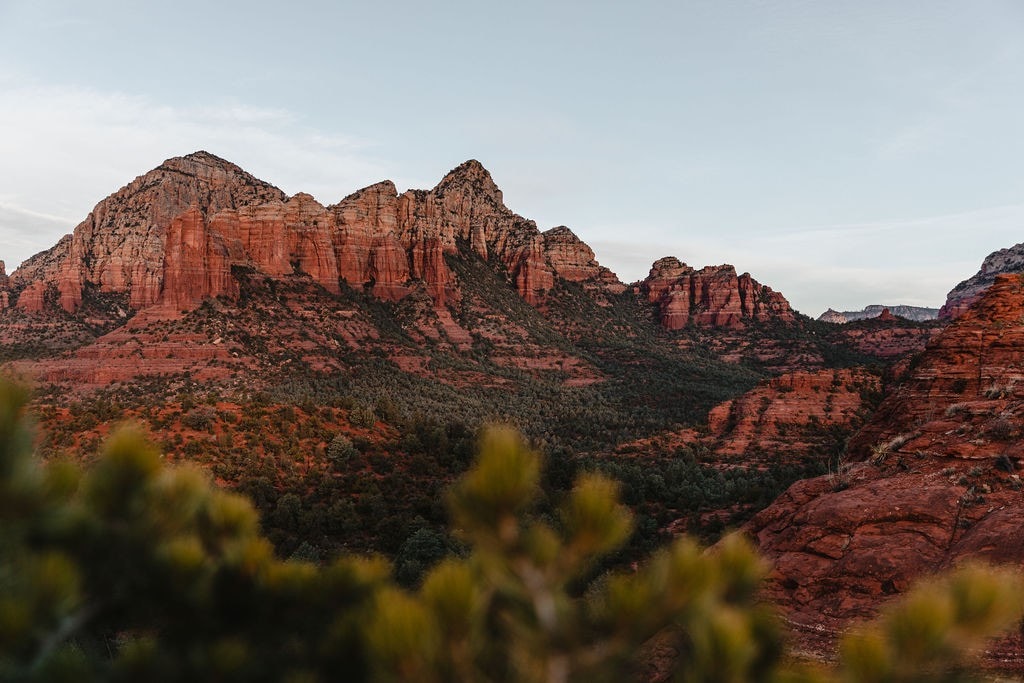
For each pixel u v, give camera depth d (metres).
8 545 4.30
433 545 40.03
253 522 5.33
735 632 3.07
